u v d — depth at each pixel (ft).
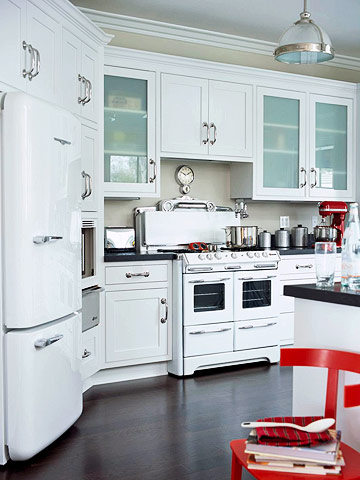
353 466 4.89
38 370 8.00
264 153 15.30
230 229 14.53
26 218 7.72
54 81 9.94
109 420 9.87
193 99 14.11
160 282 12.75
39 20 9.33
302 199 15.94
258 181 15.17
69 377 9.12
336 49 17.03
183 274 12.70
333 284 6.95
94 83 11.80
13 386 7.79
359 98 16.80
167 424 9.63
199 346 12.89
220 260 13.02
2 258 7.77
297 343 6.95
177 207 14.49
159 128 13.69
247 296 13.57
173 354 12.87
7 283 7.76
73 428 9.50
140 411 10.33
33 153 7.81
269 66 16.61
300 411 6.89
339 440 5.11
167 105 13.79
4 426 7.91
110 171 13.15
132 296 12.44
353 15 14.29
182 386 11.96
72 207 9.26
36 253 7.93
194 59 13.88
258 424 5.15
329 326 6.49
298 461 4.78
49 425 8.36
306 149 15.94
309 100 15.97
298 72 17.06
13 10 8.51
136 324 12.51
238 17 14.30
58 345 8.66
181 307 12.71
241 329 13.44
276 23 14.76
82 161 11.22
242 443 5.38
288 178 15.71
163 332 12.82
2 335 7.80
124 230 13.82
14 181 7.67
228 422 9.70
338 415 6.27
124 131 13.32
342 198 16.69
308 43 8.73
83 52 11.22
